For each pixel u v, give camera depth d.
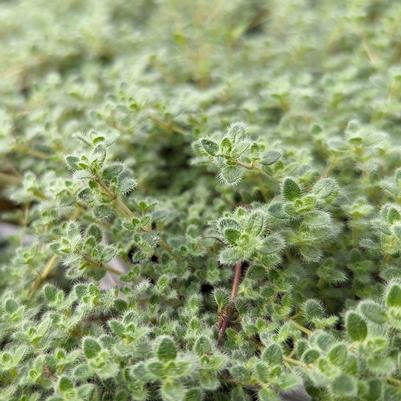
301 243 0.13
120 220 0.15
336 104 0.17
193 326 0.13
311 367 0.12
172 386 0.12
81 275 0.14
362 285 0.14
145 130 0.16
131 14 0.24
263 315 0.14
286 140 0.16
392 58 0.18
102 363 0.12
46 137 0.16
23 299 0.14
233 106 0.17
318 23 0.20
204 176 0.16
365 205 0.14
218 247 0.14
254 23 0.23
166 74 0.19
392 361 0.12
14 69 0.20
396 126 0.16
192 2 0.22
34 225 0.15
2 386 0.13
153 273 0.14
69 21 0.22
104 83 0.19
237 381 0.13
